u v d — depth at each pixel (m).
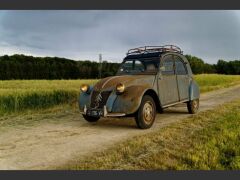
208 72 99.62
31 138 6.71
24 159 5.16
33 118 9.72
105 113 7.25
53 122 8.88
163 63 8.47
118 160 4.96
